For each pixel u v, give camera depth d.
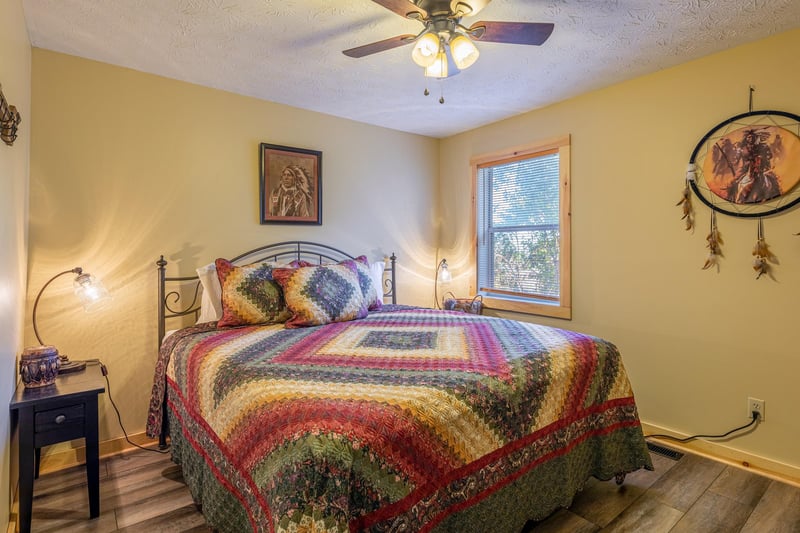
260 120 3.19
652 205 2.80
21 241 2.05
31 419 1.78
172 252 2.81
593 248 3.13
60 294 2.43
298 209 3.37
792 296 2.26
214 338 2.19
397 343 2.04
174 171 2.81
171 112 2.80
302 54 2.48
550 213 3.47
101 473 2.33
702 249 2.58
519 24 1.70
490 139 3.87
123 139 2.62
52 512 1.97
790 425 2.28
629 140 2.90
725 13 2.07
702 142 2.56
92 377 2.11
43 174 2.37
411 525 1.26
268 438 1.29
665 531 1.83
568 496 1.81
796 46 2.22
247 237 3.13
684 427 2.68
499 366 1.68
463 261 4.18
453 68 2.28
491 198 3.96
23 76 2.02
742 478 2.26
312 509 1.08
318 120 3.50
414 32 2.24
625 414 2.09
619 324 2.99
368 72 2.73
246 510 1.34
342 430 1.21
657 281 2.79
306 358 1.80
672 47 2.42
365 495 1.18
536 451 1.69
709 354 2.57
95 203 2.53
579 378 1.89
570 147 3.25
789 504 2.02
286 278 2.61
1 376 1.52
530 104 3.35
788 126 2.25
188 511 1.97
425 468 1.32
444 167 4.34
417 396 1.40
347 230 3.70
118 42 2.32
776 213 2.30
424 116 3.64
